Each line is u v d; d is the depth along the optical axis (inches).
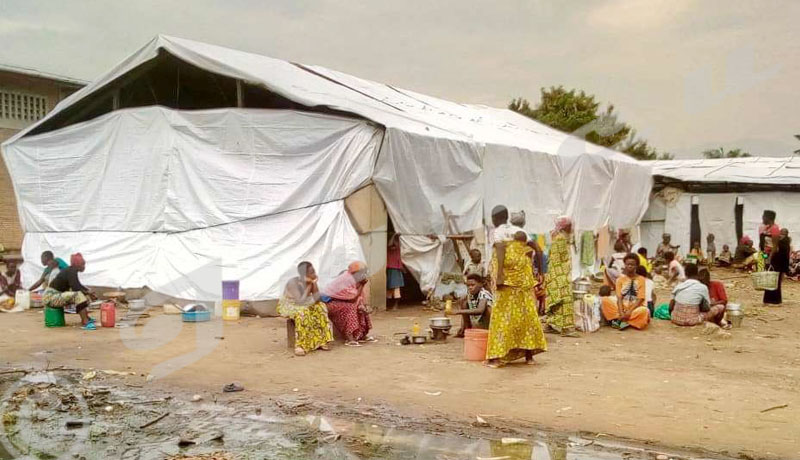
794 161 909.2
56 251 521.3
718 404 242.7
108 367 295.9
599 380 277.6
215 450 199.6
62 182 528.4
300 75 539.8
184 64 500.7
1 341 351.6
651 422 221.1
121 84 519.8
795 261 767.1
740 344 369.7
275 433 213.3
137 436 211.9
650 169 855.1
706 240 896.3
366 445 202.5
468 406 239.0
